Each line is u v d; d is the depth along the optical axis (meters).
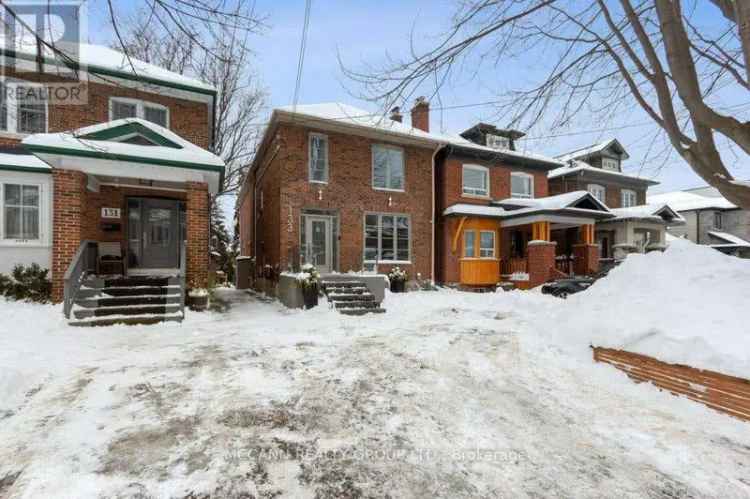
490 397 4.00
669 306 4.40
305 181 13.30
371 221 14.61
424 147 15.75
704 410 3.51
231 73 16.94
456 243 16.02
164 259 11.45
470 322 8.25
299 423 3.37
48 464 2.67
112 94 10.83
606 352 4.76
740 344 3.45
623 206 22.72
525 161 17.73
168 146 9.16
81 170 8.36
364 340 6.51
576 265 16.45
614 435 3.14
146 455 2.80
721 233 25.89
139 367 4.90
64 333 6.66
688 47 3.82
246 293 15.80
